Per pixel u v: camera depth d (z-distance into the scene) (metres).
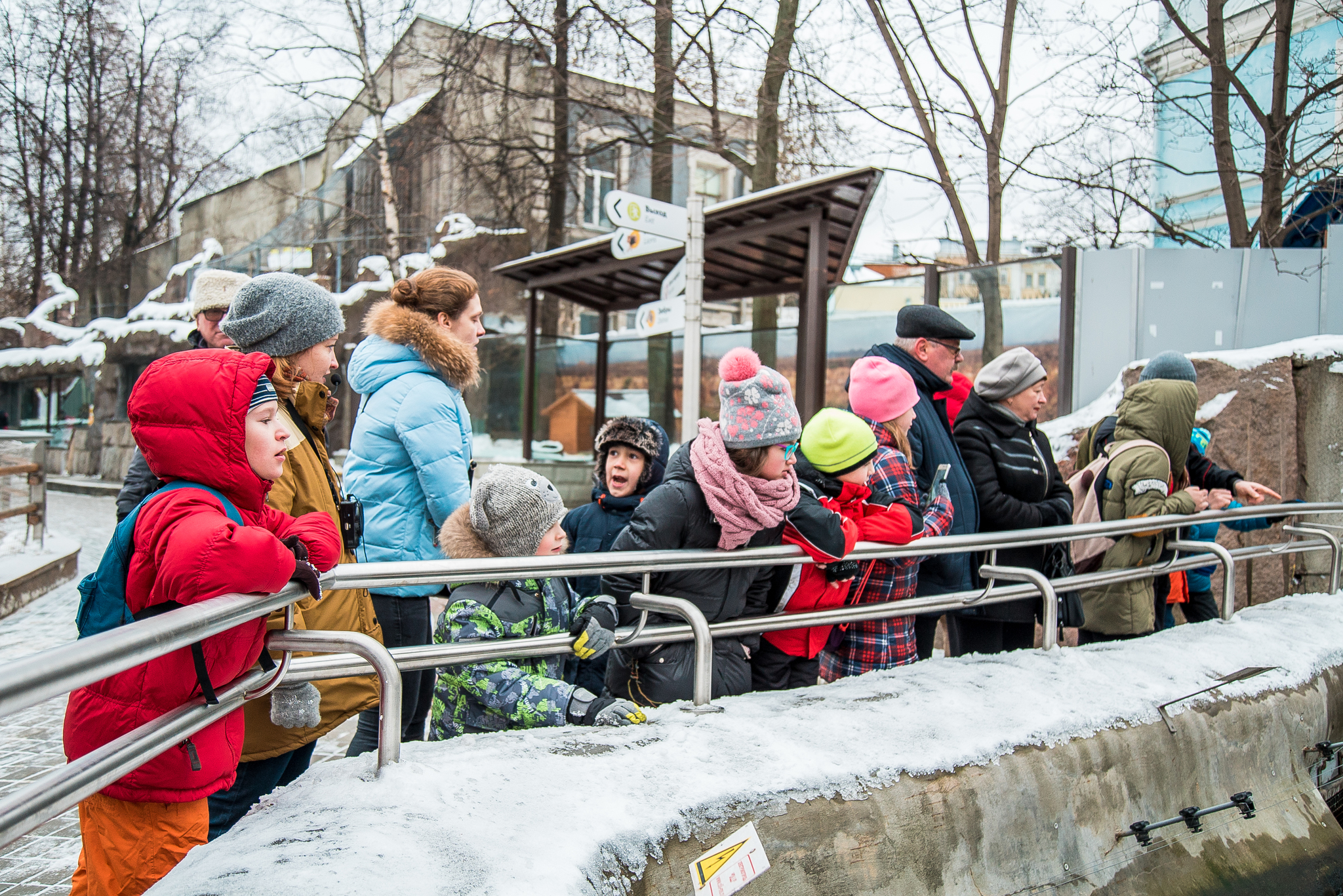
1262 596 5.82
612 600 2.24
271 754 2.15
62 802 1.13
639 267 9.60
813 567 2.73
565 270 10.45
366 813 1.51
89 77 25.09
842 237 8.38
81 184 26.30
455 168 16.39
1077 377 7.11
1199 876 2.58
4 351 27.03
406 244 17.88
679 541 2.43
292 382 2.26
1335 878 2.94
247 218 25.36
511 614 2.32
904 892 1.95
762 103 12.60
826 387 8.59
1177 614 5.66
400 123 17.58
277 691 1.98
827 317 8.46
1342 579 4.58
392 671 1.72
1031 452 3.59
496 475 2.35
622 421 3.80
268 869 1.31
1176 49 10.70
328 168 21.05
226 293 2.77
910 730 2.25
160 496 1.56
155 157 26.08
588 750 1.91
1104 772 2.46
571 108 15.91
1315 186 8.95
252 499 1.64
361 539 2.67
